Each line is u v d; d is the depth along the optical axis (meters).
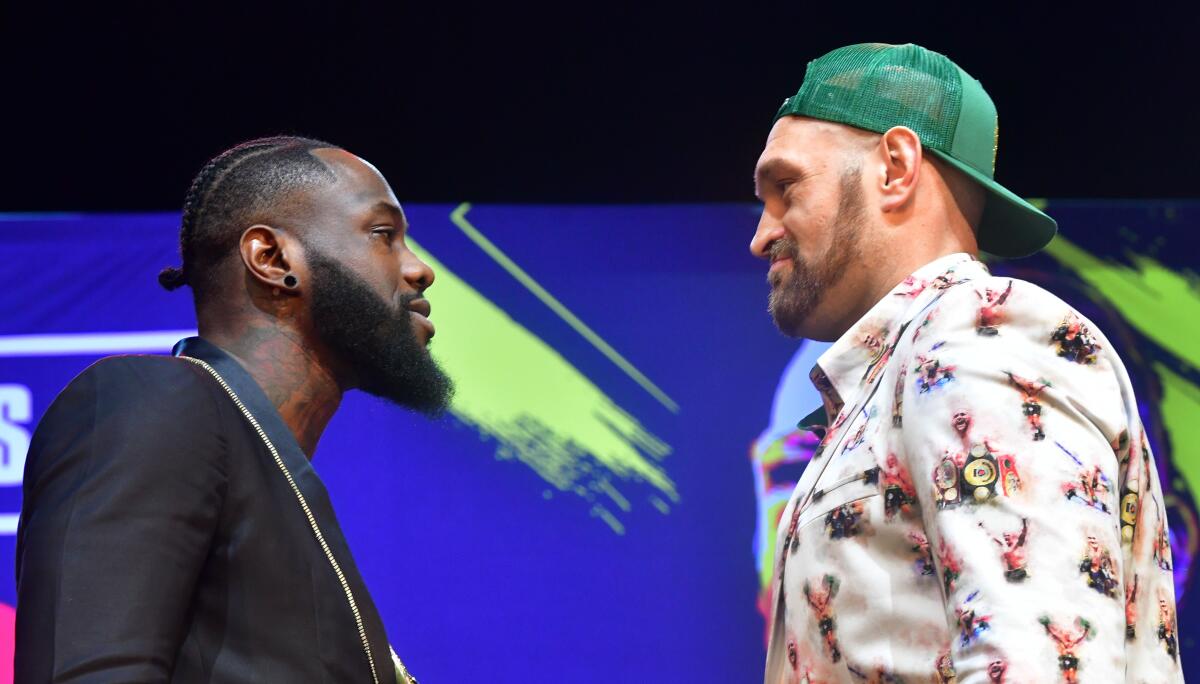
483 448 6.51
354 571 2.45
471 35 7.52
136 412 2.25
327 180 2.72
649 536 6.42
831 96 2.96
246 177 2.68
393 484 6.46
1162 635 2.44
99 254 6.81
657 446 6.50
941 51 7.45
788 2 7.42
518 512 6.45
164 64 7.50
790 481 6.43
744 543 6.39
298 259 2.64
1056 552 2.13
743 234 6.75
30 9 7.41
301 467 2.46
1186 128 7.42
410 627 6.36
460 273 6.72
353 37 7.50
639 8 7.47
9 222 6.80
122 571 2.08
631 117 7.54
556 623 6.35
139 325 6.76
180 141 7.52
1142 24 7.37
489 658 6.34
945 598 2.21
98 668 1.99
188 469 2.24
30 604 2.05
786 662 2.53
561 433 6.53
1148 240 6.69
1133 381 6.54
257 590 2.31
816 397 6.53
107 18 7.44
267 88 7.52
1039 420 2.23
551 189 7.57
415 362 2.74
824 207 2.89
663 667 6.30
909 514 2.38
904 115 2.90
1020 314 2.35
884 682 2.33
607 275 6.71
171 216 6.87
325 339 2.66
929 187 2.88
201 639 2.25
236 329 2.63
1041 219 3.03
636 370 6.60
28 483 2.25
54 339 6.72
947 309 2.42
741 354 6.61
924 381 2.36
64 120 7.49
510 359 6.62
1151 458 2.52
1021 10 7.38
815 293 2.90
